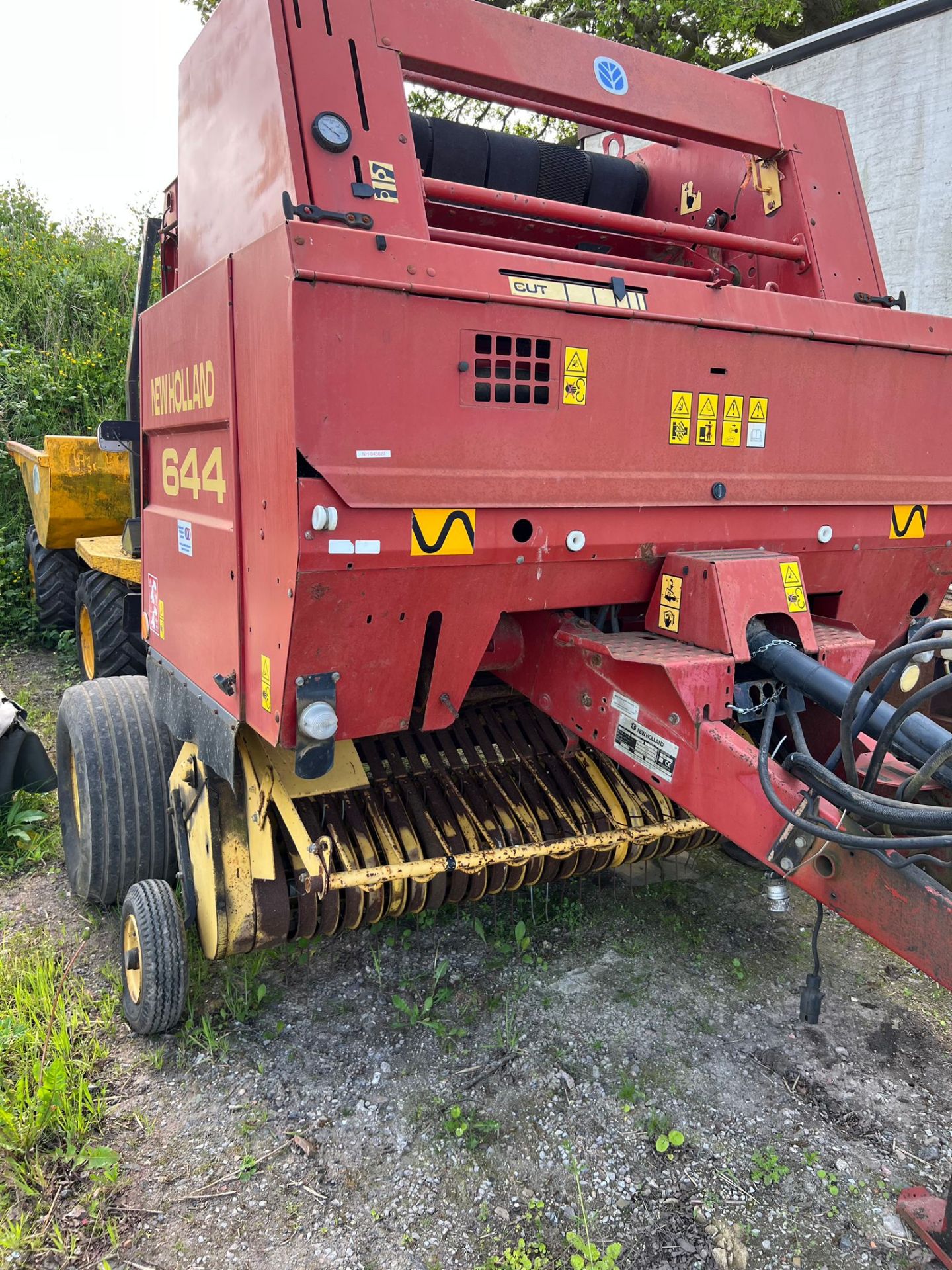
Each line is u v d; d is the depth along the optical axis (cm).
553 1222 216
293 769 261
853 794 176
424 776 303
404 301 190
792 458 260
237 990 297
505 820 295
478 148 295
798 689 211
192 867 274
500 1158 233
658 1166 231
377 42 213
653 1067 265
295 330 179
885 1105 252
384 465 194
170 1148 235
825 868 189
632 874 376
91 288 1038
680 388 234
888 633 313
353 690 212
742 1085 259
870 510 280
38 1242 208
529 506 214
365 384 189
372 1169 230
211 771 265
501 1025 282
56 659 666
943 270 548
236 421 215
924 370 283
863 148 582
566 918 338
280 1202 220
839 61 586
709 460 244
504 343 205
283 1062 266
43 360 912
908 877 174
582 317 215
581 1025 282
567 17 1171
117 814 316
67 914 344
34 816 395
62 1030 266
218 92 241
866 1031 282
